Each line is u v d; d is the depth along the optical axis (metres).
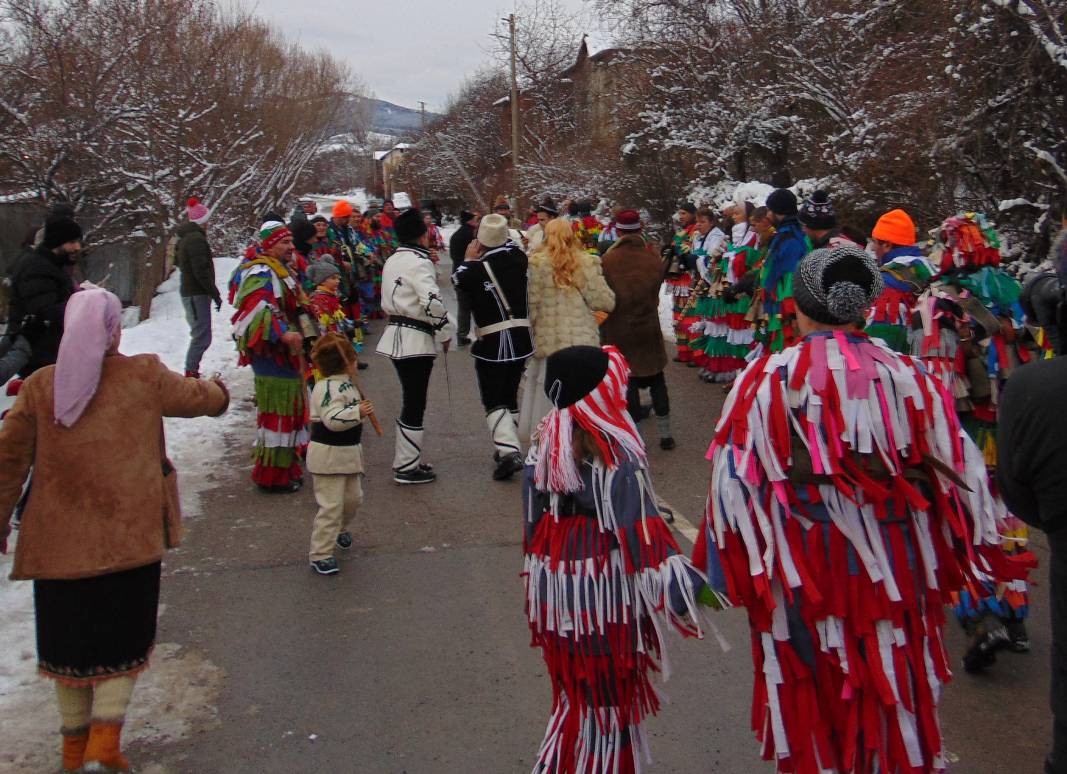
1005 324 4.55
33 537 3.63
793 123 17.36
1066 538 2.73
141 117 17.91
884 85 12.19
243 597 5.45
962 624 4.51
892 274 5.00
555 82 43.00
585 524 3.13
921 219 11.43
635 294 7.99
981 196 10.81
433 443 8.62
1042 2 8.96
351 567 5.87
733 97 19.75
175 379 3.93
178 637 4.97
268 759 3.89
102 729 3.64
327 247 12.28
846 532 2.80
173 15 19.64
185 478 7.71
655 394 8.19
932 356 4.54
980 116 9.95
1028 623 4.98
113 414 3.71
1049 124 9.73
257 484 7.40
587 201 14.05
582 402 3.10
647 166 22.95
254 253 7.30
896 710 2.79
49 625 3.67
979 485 2.87
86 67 16.58
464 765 3.84
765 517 2.84
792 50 16.16
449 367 12.05
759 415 2.86
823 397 2.82
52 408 3.65
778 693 2.84
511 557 5.98
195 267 10.24
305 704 4.31
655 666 3.24
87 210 18.02
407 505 6.97
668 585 2.97
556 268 7.19
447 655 4.75
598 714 3.16
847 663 2.77
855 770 2.80
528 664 4.65
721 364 10.80
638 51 22.25
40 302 6.29
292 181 30.41
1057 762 2.85
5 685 4.45
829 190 13.23
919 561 2.88
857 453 2.82
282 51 32.25
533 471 3.20
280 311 7.10
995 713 4.15
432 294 7.14
